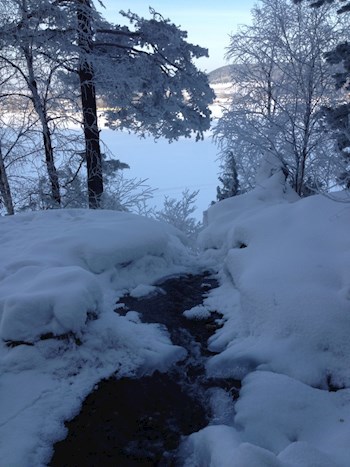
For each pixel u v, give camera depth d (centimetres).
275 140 1095
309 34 1039
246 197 770
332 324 378
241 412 318
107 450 307
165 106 1366
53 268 471
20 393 351
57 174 1230
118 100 1334
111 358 403
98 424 332
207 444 293
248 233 577
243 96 1248
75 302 396
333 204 573
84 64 1148
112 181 1309
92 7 1137
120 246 593
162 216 1284
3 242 629
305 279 432
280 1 1069
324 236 506
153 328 474
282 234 545
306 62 1041
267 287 436
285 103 1094
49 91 1208
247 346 405
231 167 1385
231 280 581
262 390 336
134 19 1253
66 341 395
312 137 1053
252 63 1187
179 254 695
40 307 393
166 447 309
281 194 786
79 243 582
